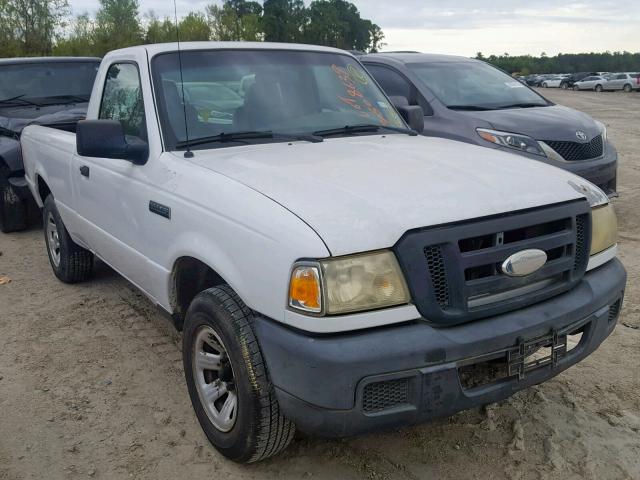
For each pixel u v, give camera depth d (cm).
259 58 403
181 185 317
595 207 311
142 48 391
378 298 243
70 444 326
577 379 380
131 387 382
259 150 344
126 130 394
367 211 254
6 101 842
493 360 263
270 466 305
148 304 513
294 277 244
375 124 413
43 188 573
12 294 542
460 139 685
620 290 312
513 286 268
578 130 675
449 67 788
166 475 301
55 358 421
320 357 238
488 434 326
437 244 249
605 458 305
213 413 309
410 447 317
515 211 270
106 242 420
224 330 278
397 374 241
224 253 281
